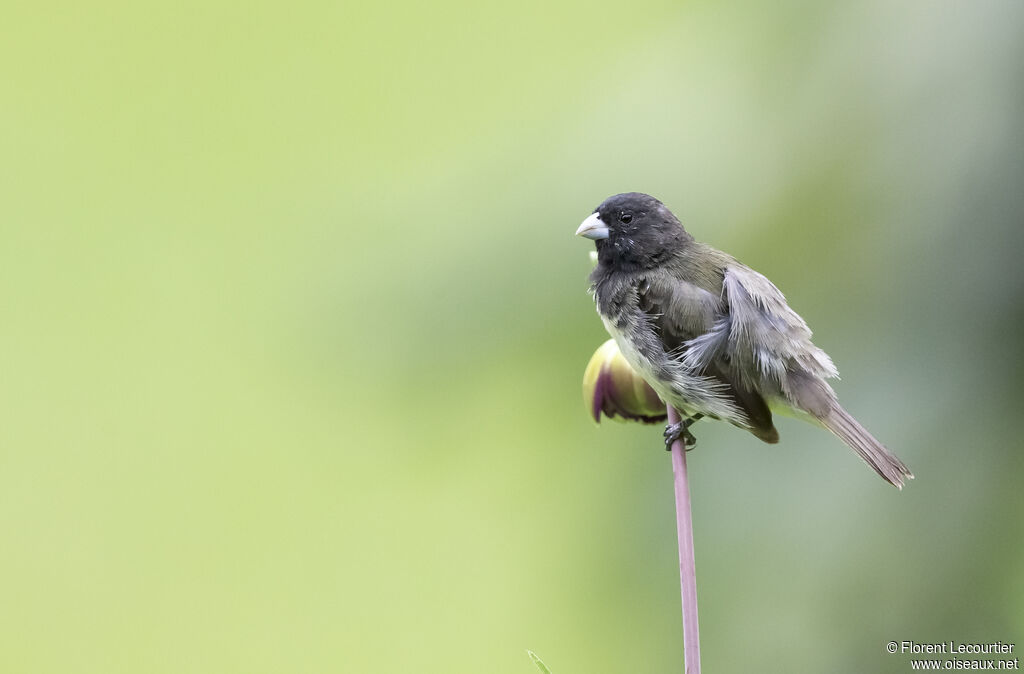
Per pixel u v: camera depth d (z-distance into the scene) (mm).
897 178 7340
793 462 7594
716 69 7930
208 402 13531
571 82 8508
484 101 9836
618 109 8125
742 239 7730
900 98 7336
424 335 8133
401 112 12141
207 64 14133
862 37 7523
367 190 8625
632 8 8609
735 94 7824
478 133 8625
